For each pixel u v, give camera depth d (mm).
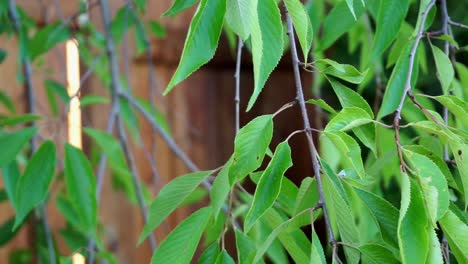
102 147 1214
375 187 1212
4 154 1122
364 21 1318
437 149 1036
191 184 900
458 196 1093
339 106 1873
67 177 1110
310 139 792
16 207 1082
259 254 771
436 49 979
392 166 1199
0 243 1401
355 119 769
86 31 1851
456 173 1005
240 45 989
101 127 1942
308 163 1954
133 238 2041
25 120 1195
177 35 2016
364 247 775
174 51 2021
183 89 2047
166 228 2064
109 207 2008
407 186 703
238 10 708
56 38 1526
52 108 1636
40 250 1444
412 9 1396
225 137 2076
